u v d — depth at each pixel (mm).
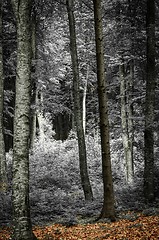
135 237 7613
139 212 10953
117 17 16547
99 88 10133
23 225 7059
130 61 18047
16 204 7102
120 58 17391
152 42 12578
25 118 7289
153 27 12602
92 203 12664
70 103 36938
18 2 7363
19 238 6965
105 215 10000
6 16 16922
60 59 29047
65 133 41375
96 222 9836
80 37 24828
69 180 18469
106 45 17578
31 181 17125
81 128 13742
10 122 29422
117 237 7812
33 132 24281
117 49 17359
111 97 24016
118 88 21953
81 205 12578
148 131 12484
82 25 23406
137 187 14469
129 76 18031
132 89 18000
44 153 23953
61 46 28797
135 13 15547
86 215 11164
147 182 12406
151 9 12633
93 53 24406
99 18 10141
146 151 12531
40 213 11297
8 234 8703
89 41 24375
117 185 18031
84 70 30234
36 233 8914
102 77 10102
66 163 21922
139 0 14797
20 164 7172
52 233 8820
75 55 13906
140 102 17547
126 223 9320
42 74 23219
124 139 18172
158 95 14680
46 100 26078
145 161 12547
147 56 12680
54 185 17141
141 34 14805
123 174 20766
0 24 14305
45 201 13039
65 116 41906
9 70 18469
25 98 7316
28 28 7465
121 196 13406
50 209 11648
